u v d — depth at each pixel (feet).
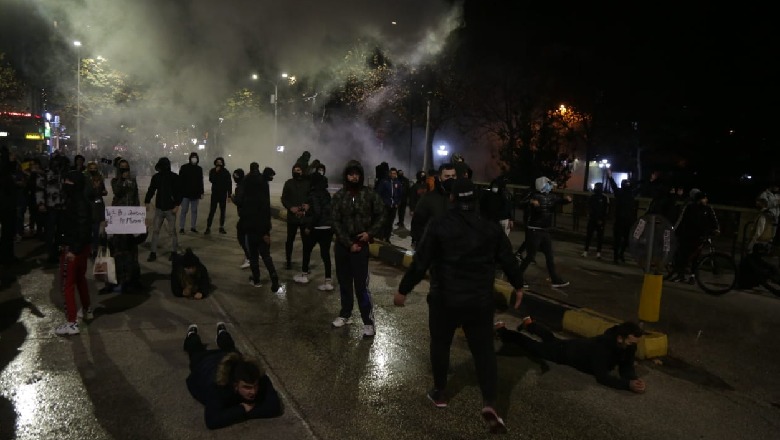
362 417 14.34
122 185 28.66
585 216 70.28
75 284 20.21
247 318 21.97
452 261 13.82
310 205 26.35
